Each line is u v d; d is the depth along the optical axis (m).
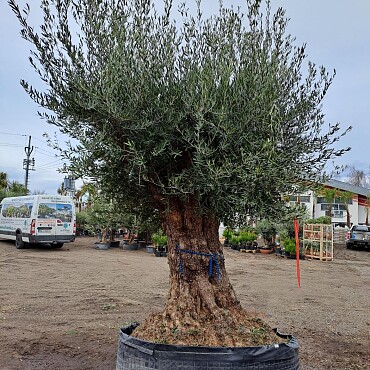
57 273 12.62
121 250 20.50
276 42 4.09
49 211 18.83
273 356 3.50
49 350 5.48
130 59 3.71
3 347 5.55
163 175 3.90
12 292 9.49
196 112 3.43
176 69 3.91
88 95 3.65
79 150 3.77
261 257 19.81
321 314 8.08
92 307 8.10
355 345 6.06
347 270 15.85
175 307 4.02
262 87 3.64
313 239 19.67
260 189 3.55
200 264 4.12
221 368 3.39
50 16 3.95
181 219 4.15
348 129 4.39
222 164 3.50
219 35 3.99
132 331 4.22
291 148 4.07
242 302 8.97
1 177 36.81
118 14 3.90
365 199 36.28
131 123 3.57
